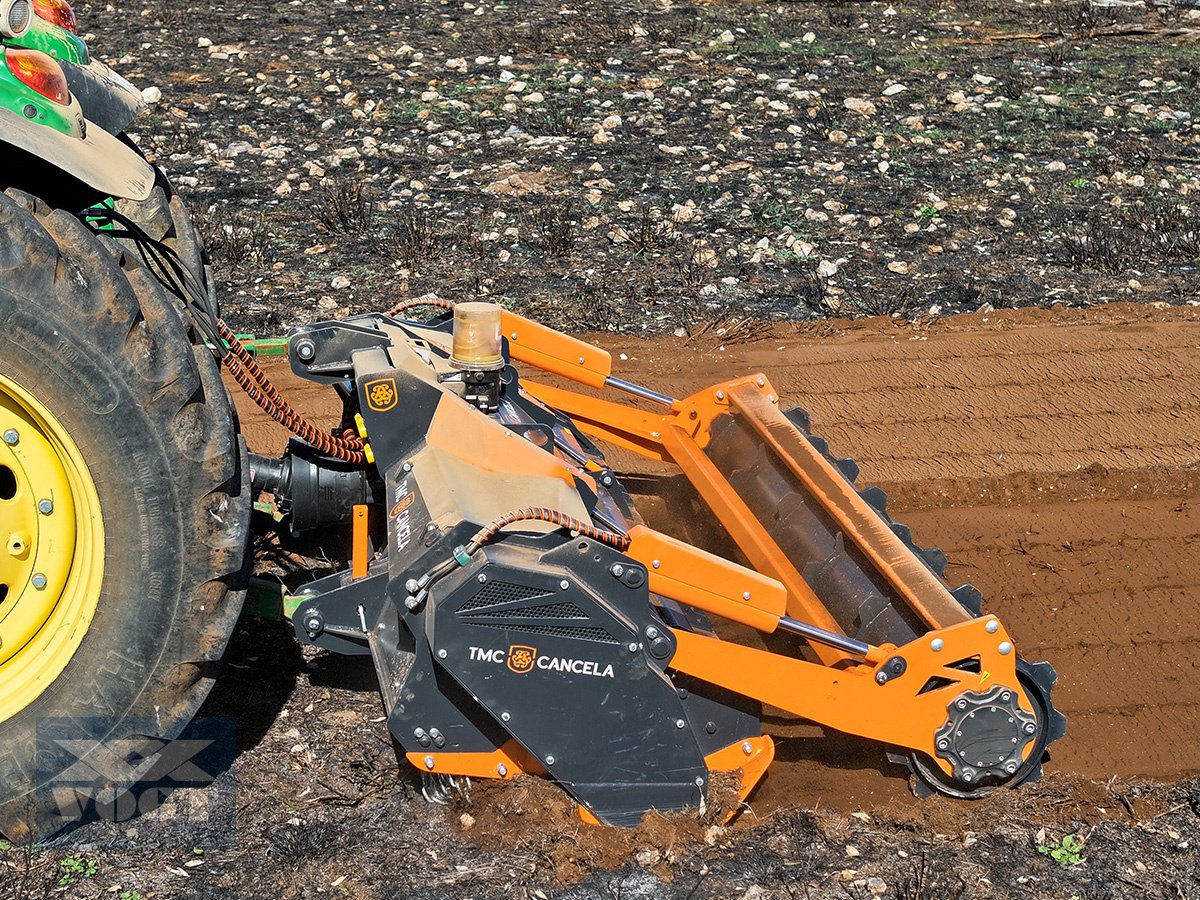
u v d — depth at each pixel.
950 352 7.88
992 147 12.09
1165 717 4.84
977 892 3.70
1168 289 8.99
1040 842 3.93
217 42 15.49
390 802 4.00
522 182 10.68
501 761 3.92
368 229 9.52
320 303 8.14
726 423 5.49
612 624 3.66
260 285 8.43
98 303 3.40
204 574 3.61
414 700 3.78
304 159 11.23
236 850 3.77
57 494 3.64
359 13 17.36
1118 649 5.24
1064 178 11.28
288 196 10.21
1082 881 3.78
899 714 3.97
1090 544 5.99
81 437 3.47
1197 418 7.09
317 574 5.28
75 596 3.65
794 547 4.81
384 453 4.17
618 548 3.76
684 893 3.66
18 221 3.34
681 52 15.34
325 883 3.64
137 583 3.57
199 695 3.73
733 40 16.00
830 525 4.75
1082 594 5.60
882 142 12.00
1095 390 7.41
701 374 7.47
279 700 4.50
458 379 4.36
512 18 17.16
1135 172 11.44
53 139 3.50
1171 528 6.14
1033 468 6.51
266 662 4.72
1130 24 17.50
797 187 10.77
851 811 4.14
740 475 5.26
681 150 11.59
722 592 3.82
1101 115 13.25
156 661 3.63
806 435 5.32
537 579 3.58
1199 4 18.53
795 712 3.93
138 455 3.50
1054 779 4.27
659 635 3.73
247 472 3.73
